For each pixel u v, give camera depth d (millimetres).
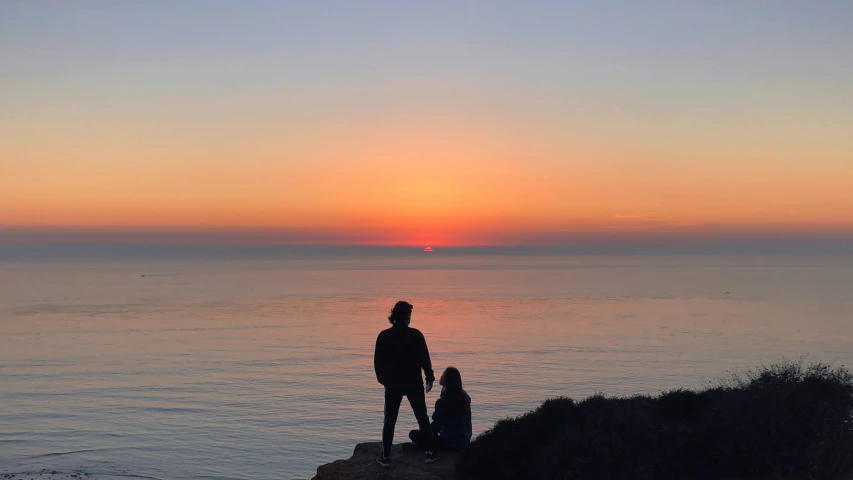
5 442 72500
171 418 83938
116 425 80438
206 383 107125
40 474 60812
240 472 62562
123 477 60062
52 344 155000
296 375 113562
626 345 149500
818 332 173500
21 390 102312
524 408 86625
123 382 108438
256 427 79125
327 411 87000
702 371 114062
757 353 135125
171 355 137750
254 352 141625
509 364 122875
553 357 131375
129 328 187875
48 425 80250
